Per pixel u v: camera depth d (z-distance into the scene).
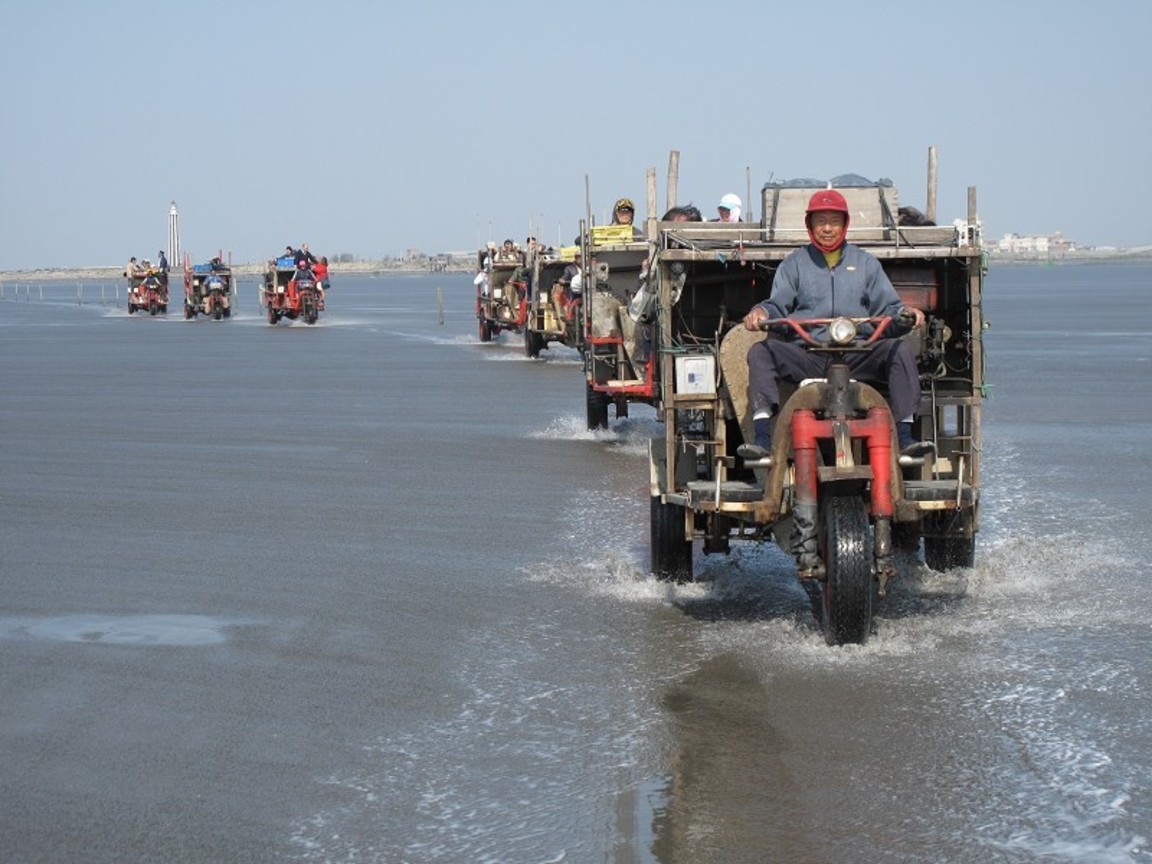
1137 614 9.30
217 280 61.44
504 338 43.75
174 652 8.73
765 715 7.41
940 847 5.81
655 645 8.76
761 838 5.93
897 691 7.77
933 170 12.43
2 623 9.43
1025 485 14.31
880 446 8.41
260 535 12.30
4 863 5.78
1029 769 6.62
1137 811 6.13
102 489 14.76
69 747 7.09
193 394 25.45
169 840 6.00
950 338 9.95
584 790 6.46
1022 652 8.48
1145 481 14.52
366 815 6.22
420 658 8.55
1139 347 36.50
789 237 10.87
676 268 9.87
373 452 17.56
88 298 111.75
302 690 7.96
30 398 24.81
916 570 10.52
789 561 11.07
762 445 8.93
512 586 10.35
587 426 19.86
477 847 5.89
